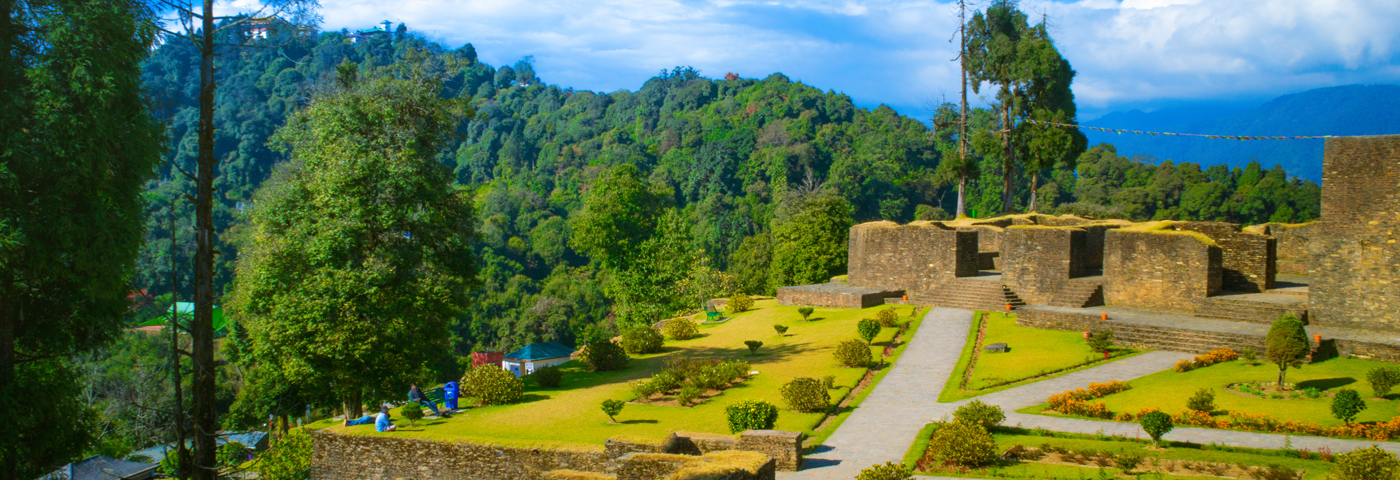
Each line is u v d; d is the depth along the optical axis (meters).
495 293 97.31
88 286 19.47
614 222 54.31
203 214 18.39
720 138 149.50
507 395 26.67
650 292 54.47
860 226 47.66
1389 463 14.84
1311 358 26.48
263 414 35.28
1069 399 23.34
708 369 27.77
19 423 18.22
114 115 18.89
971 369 29.08
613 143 163.50
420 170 28.38
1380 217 28.94
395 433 22.67
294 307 26.38
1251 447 18.56
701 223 115.75
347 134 28.17
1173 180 101.50
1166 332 30.23
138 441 28.38
